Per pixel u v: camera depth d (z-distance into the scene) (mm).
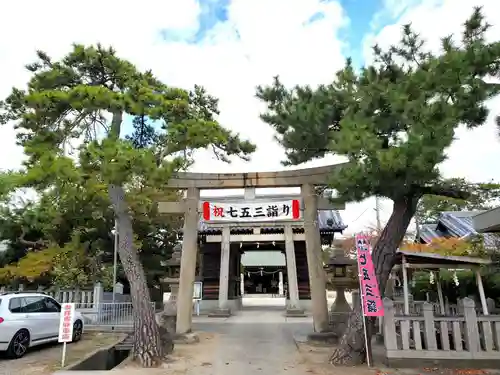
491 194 8469
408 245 14242
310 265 11656
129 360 8727
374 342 11031
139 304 8836
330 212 22938
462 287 13641
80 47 9422
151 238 22234
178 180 12695
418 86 6742
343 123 7113
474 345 8383
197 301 20000
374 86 7152
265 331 13742
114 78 9852
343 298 14703
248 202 12273
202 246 23328
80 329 12312
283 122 8516
